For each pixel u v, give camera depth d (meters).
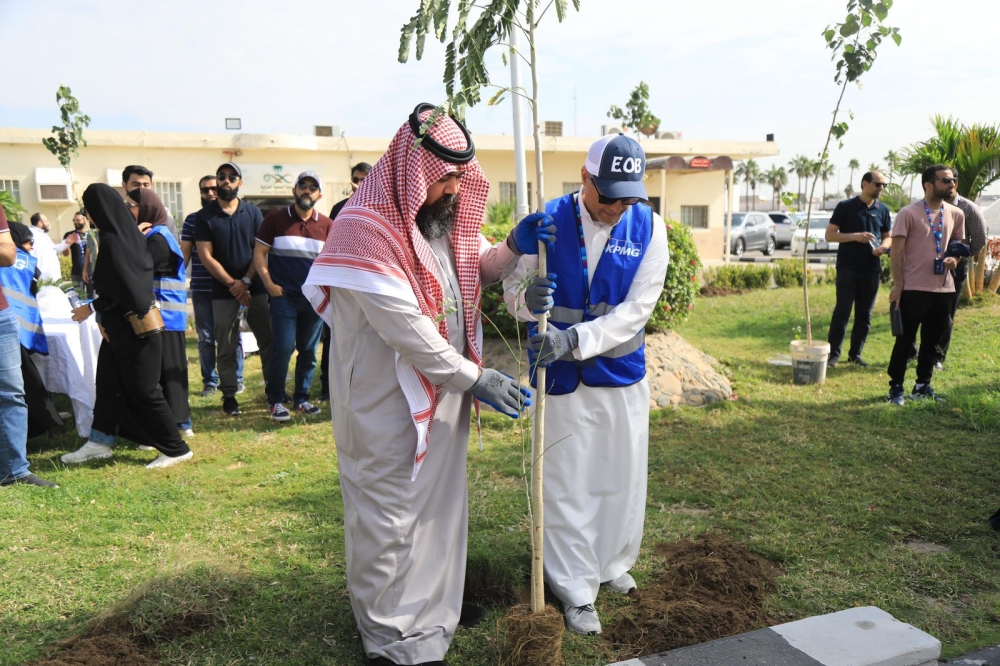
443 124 2.69
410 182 2.64
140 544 3.92
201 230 6.59
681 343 7.68
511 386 2.78
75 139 9.08
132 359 5.07
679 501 4.51
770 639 2.96
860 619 3.10
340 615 3.23
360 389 2.75
